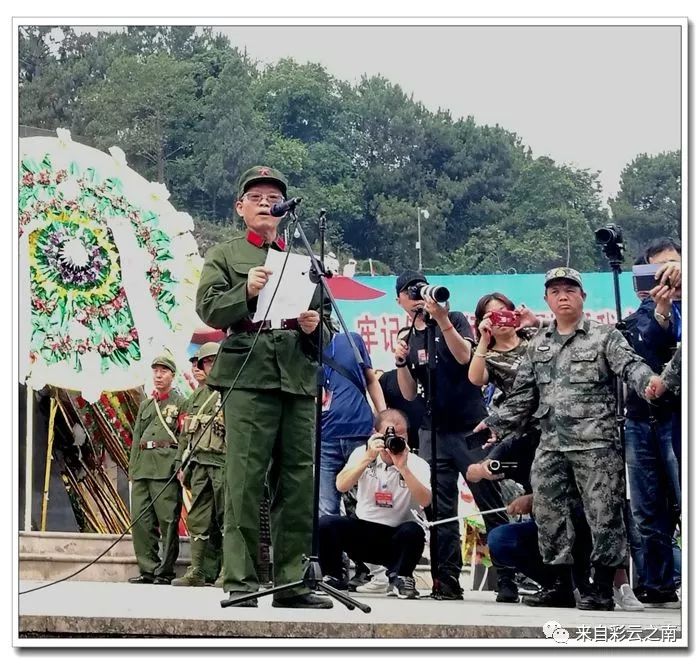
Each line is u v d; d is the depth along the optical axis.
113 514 12.96
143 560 11.63
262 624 7.29
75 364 12.54
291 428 8.12
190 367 12.69
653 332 9.44
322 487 10.67
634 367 8.60
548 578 9.08
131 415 13.12
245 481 7.94
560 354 8.83
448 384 9.95
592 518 8.58
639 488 9.25
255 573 8.02
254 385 7.94
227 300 7.87
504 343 9.90
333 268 12.78
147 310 12.70
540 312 12.57
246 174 8.32
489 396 10.77
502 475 9.48
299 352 8.10
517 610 8.34
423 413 10.22
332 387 10.77
